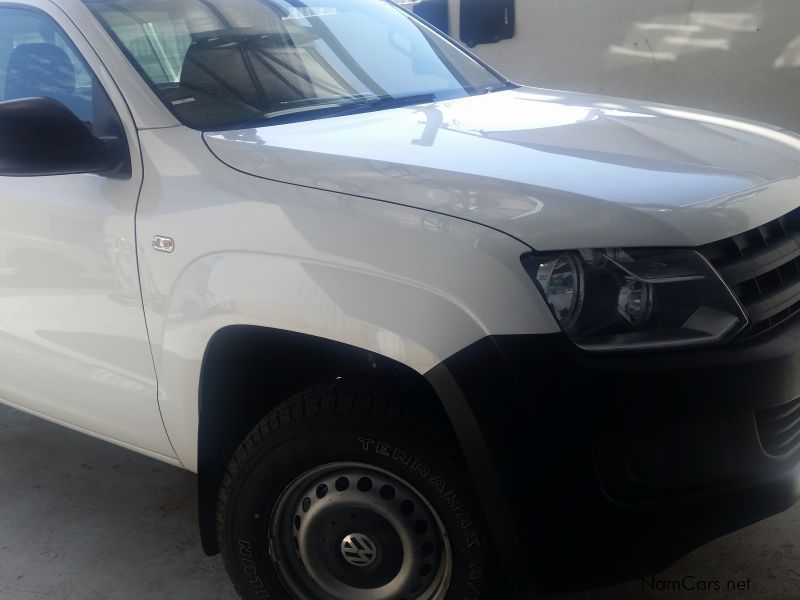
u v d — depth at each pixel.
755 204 2.08
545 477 1.84
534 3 6.68
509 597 2.09
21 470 3.46
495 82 3.34
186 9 2.79
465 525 2.00
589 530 1.88
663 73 6.36
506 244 1.86
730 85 6.14
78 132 2.33
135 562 2.86
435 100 2.97
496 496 1.87
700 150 2.35
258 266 2.08
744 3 5.92
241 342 2.23
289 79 2.79
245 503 2.22
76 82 2.56
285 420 2.13
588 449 1.84
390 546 2.13
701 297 1.92
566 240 1.87
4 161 2.27
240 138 2.37
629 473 1.89
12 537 3.04
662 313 1.90
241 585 2.32
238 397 2.35
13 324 2.75
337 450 2.08
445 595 2.09
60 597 2.72
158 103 2.45
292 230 2.05
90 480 3.36
